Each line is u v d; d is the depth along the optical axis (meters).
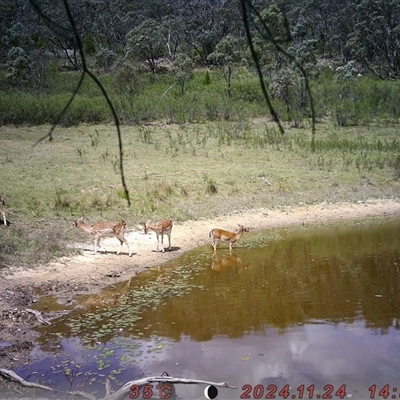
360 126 26.27
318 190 16.48
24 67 34.19
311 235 12.78
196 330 7.12
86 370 6.05
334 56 46.81
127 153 19.83
